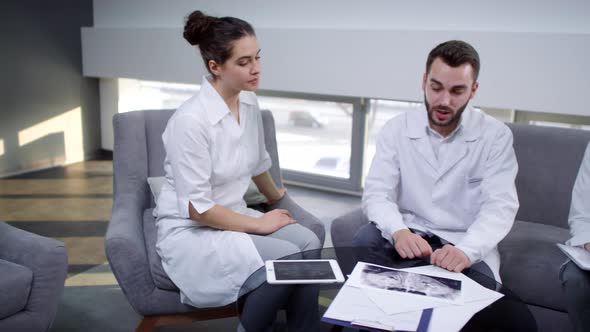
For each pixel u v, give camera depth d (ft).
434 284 4.09
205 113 5.20
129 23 13.11
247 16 11.46
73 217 9.79
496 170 5.24
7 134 12.25
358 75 9.96
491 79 8.95
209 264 5.02
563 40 8.21
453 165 5.35
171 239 5.29
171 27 12.28
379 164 5.68
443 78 4.79
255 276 4.31
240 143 5.51
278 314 3.83
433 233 5.46
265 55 10.94
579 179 5.32
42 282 5.08
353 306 3.72
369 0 10.04
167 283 5.26
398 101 10.62
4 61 11.91
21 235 5.41
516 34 8.55
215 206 5.18
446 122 5.00
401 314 3.63
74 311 6.45
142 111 6.72
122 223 5.56
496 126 5.37
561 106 8.45
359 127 11.10
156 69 12.28
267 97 12.33
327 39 10.13
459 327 3.50
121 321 6.26
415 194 5.56
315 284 4.05
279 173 6.91
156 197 6.16
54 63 13.02
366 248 4.89
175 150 5.11
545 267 5.45
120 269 5.16
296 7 10.81
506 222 5.05
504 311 3.76
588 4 8.26
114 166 6.49
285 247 4.97
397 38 9.43
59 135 13.42
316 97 11.49
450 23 9.43
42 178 12.34
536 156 6.67
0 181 11.98
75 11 13.37
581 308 4.59
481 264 4.96
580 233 4.93
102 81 14.15
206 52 5.13
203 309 5.42
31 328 5.06
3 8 11.73
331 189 11.88
